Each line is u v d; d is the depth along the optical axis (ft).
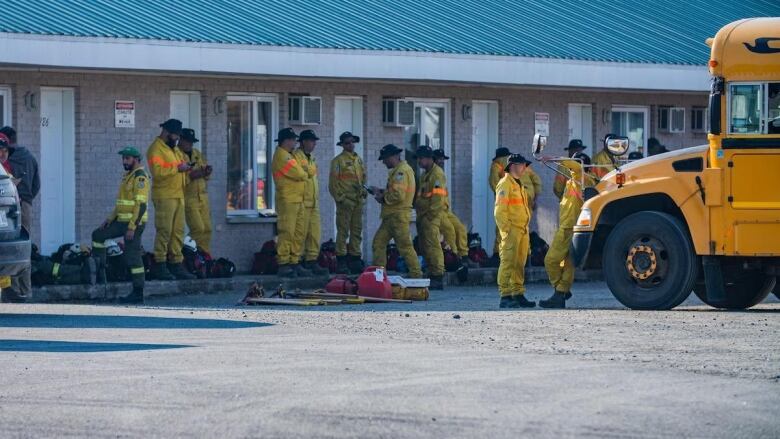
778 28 114.83
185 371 79.10
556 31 190.80
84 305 125.39
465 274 167.63
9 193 109.91
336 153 171.94
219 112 162.09
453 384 74.49
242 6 166.91
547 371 79.25
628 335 98.12
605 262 121.29
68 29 139.54
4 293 122.83
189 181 152.56
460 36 175.94
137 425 64.34
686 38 203.72
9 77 146.41
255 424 64.23
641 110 202.08
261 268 161.58
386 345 91.61
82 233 151.84
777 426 64.44
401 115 175.42
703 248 116.47
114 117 153.99
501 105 185.88
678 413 66.90
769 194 114.11
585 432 62.54
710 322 107.45
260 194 167.32
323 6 176.04
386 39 165.68
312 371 79.05
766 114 114.11
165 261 146.51
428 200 157.07
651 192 119.24
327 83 170.40
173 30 148.56
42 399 70.49
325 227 170.91
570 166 128.36
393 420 64.90
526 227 128.06
